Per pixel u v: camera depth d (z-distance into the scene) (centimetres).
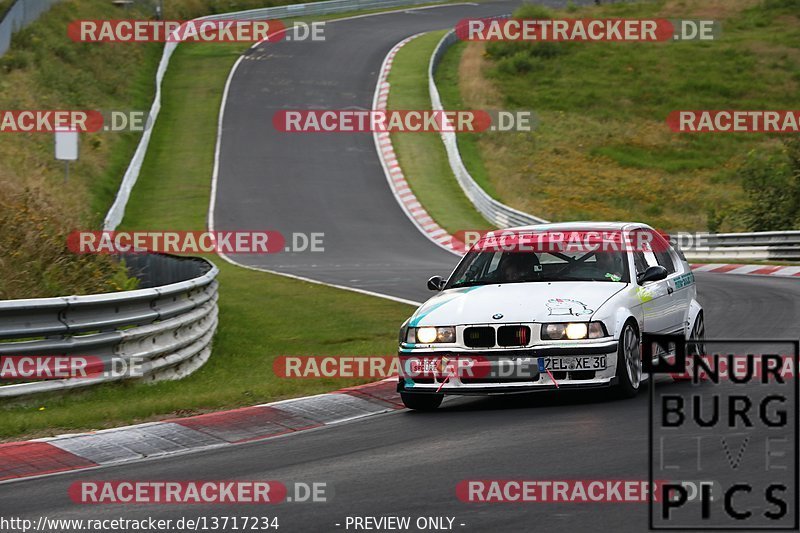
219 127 16762
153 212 12738
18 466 2781
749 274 8506
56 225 5803
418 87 19325
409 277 8344
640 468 2397
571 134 17800
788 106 19100
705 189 15425
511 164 16138
